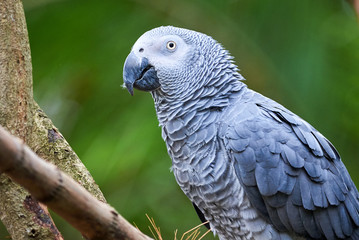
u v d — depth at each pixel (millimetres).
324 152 8914
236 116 8727
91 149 13836
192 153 8859
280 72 14211
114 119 14305
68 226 13938
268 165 8438
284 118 8852
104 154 13547
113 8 14719
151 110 14125
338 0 14586
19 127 7793
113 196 13586
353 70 14141
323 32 14391
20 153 4773
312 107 14156
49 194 5098
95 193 7926
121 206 13547
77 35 14594
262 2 14430
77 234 13922
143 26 14664
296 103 14141
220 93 8953
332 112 14188
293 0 14422
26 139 7848
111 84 14523
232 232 9195
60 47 14562
